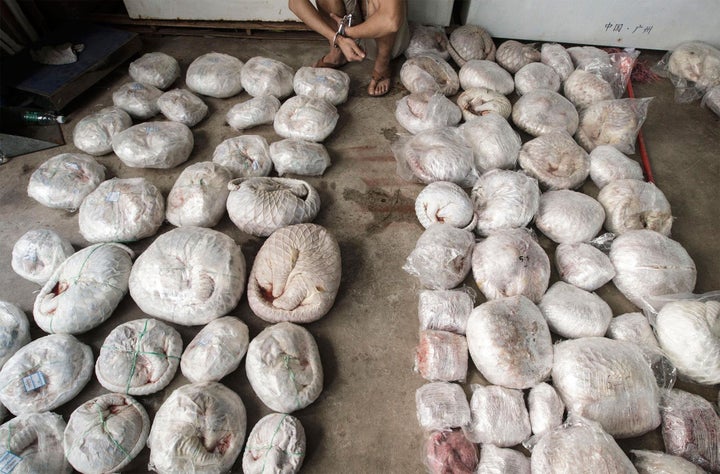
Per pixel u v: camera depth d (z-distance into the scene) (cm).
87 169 237
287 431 162
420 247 206
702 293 211
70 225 230
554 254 221
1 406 172
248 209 213
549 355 178
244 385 184
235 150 244
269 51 320
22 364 174
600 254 205
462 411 168
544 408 165
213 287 192
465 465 160
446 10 307
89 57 282
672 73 307
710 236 232
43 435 163
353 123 276
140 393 176
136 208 215
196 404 163
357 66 307
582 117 271
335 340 196
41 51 279
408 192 245
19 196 241
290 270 198
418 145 245
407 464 167
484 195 224
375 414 178
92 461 156
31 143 258
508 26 314
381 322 201
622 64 294
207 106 282
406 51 305
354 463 167
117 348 179
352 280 212
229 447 162
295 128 253
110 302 195
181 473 153
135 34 301
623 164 238
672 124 283
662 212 221
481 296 207
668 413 168
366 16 279
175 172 251
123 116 262
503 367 171
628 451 168
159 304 190
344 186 247
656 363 181
